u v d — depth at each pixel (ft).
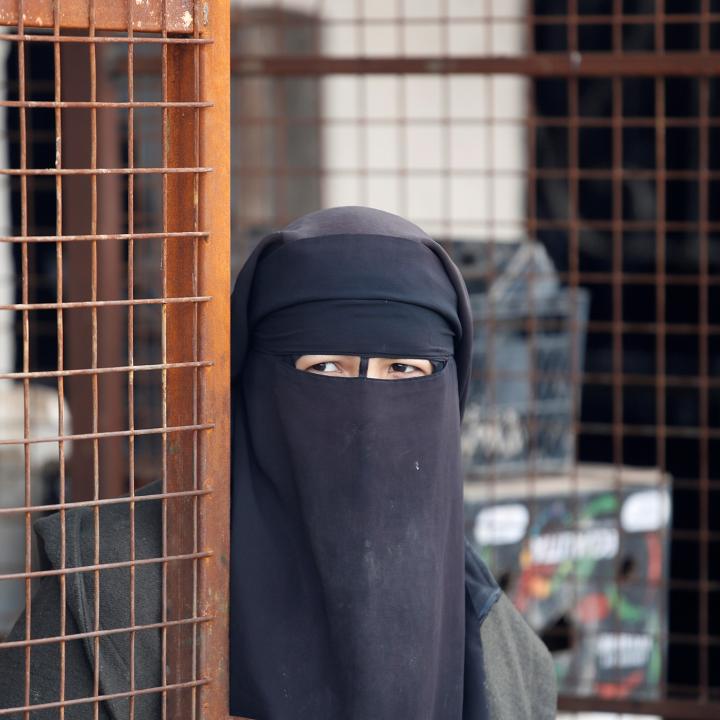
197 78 14.32
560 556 33.81
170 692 15.17
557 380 34.76
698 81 40.96
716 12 40.55
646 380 33.37
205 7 14.21
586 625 33.88
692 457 40.98
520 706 19.53
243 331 17.66
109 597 16.31
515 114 41.73
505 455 34.27
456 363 18.76
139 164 34.04
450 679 18.12
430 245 17.94
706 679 35.96
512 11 41.04
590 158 41.98
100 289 32.96
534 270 34.71
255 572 17.04
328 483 17.13
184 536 14.99
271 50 40.60
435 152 41.81
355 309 17.16
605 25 41.22
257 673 16.69
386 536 17.08
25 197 12.69
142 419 34.01
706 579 36.94
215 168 14.47
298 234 17.52
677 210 41.52
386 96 41.75
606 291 41.50
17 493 34.32
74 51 32.50
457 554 18.29
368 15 40.88
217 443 14.80
